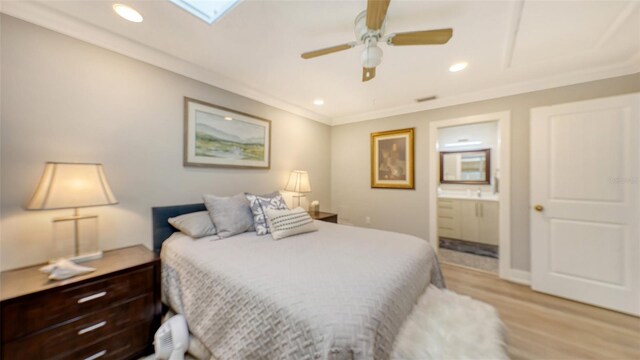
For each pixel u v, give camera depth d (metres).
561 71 2.27
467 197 4.43
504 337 1.18
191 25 1.62
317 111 3.63
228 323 1.20
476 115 2.85
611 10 1.43
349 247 1.71
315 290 1.08
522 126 2.58
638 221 1.99
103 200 1.53
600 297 2.12
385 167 3.58
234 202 2.18
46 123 1.52
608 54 1.95
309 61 2.10
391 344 1.03
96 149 1.72
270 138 3.02
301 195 3.54
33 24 1.47
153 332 1.54
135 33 1.71
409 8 1.43
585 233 2.19
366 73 1.75
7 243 1.40
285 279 1.19
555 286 2.33
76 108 1.63
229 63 2.15
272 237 1.97
